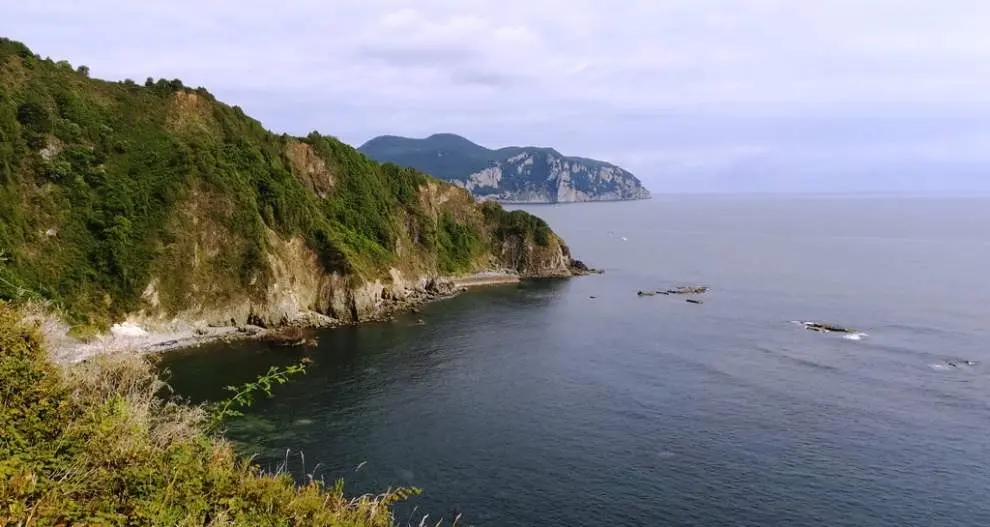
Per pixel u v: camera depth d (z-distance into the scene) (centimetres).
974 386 5141
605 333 7169
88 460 985
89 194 6494
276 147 8912
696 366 5756
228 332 6769
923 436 4147
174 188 6894
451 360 6019
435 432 4203
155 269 6438
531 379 5406
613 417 4484
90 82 7394
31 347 1326
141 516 889
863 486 3491
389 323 7788
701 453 3888
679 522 3131
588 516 3177
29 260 5778
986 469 3694
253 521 1010
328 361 5931
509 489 3431
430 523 3064
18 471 847
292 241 7794
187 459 1091
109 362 1617
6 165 5956
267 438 4012
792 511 3238
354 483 3447
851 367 5694
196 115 7925
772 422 4381
